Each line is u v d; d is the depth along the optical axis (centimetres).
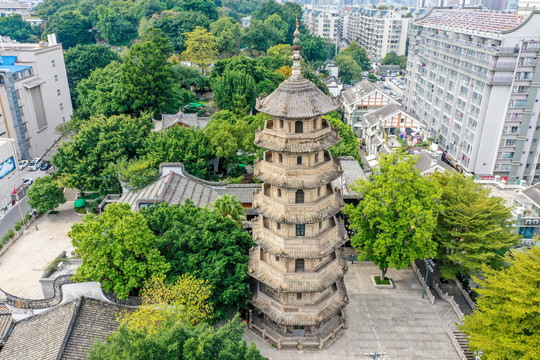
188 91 12431
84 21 18238
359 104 13700
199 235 5531
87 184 8281
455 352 5353
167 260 5456
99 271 5006
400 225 5809
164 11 17350
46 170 10862
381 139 11444
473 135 11000
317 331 5612
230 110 10556
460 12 13250
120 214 5409
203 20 16312
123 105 10938
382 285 6488
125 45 17775
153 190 7344
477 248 5956
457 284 6681
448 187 6600
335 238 5175
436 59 12988
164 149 8331
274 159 4750
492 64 10062
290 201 4728
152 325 4503
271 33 17100
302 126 4462
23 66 11431
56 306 5112
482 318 4616
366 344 5469
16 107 10812
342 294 5700
